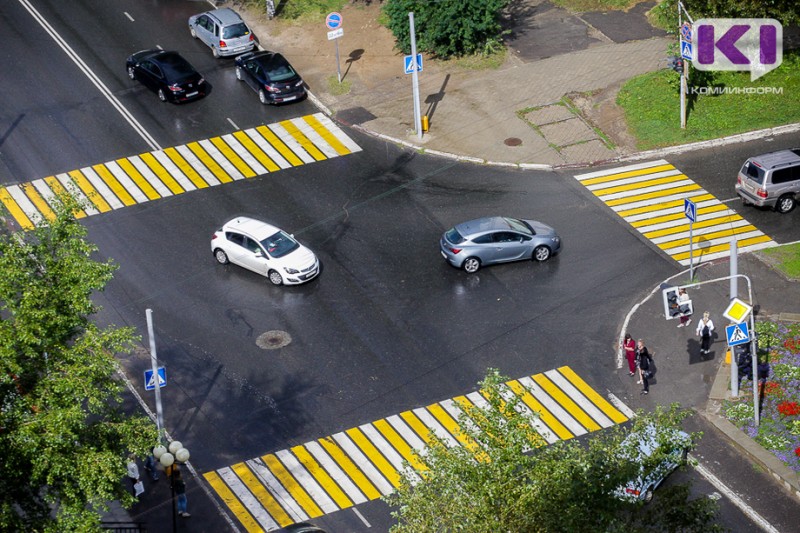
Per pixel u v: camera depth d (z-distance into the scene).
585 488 22.12
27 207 43.69
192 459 32.78
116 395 24.59
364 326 37.56
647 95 49.06
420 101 50.22
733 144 46.38
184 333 37.50
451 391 34.75
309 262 39.34
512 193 44.12
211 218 43.09
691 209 37.09
